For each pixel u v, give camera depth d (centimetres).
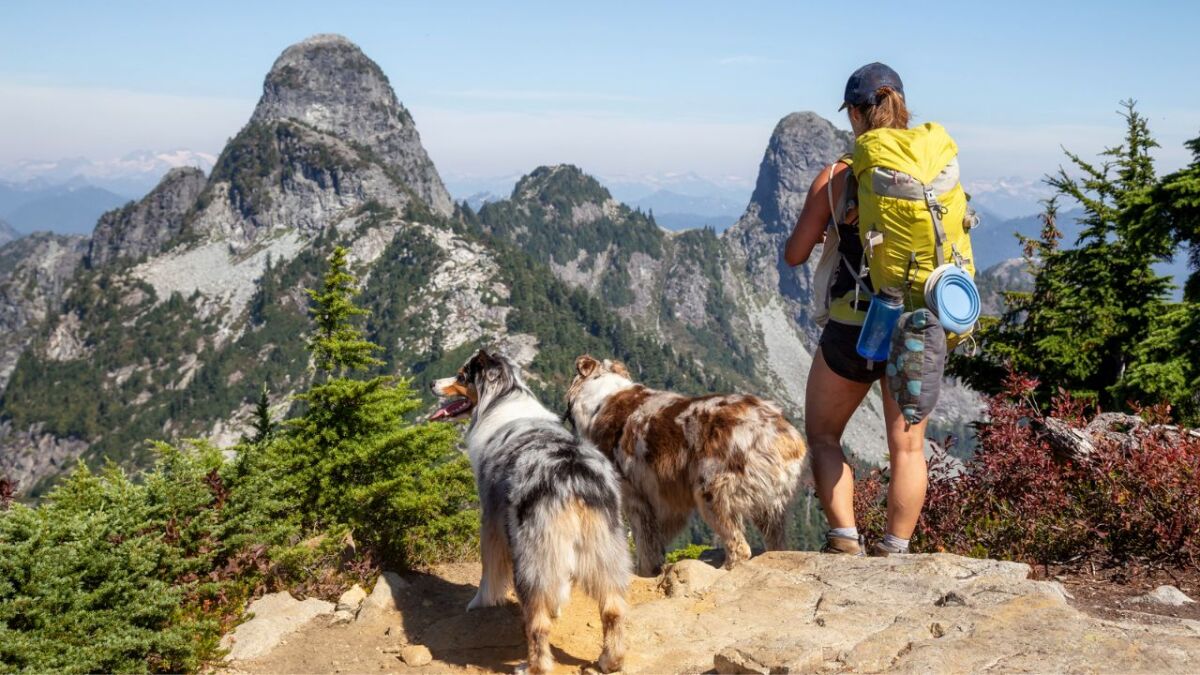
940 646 259
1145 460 376
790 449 336
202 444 441
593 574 289
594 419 380
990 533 392
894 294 299
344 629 358
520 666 297
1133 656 244
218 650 331
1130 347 1214
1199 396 1025
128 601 323
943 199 291
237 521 379
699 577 338
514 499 299
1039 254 1379
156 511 369
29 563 310
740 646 278
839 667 261
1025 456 406
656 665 288
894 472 328
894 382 295
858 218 310
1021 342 1298
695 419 349
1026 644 256
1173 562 358
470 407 374
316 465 486
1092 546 378
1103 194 1333
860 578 317
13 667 287
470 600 387
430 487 484
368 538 453
